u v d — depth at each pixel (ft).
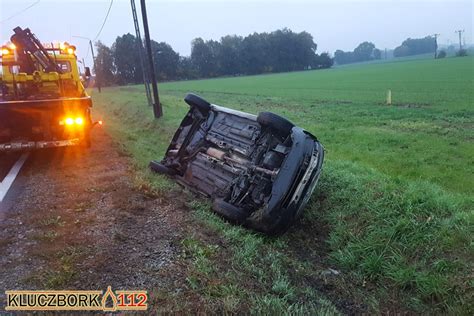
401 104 75.15
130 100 91.76
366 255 15.07
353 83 161.27
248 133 20.20
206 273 11.87
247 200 17.69
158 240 13.96
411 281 13.28
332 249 16.46
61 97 30.63
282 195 15.75
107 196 18.53
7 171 24.50
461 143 35.83
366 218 16.84
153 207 17.51
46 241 13.76
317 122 52.85
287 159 16.42
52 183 21.34
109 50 302.86
